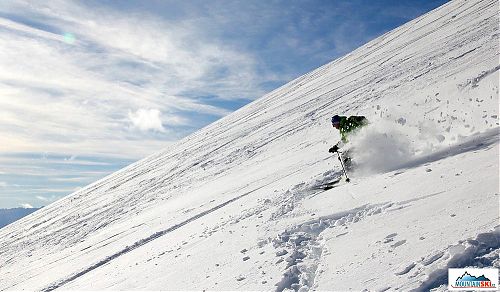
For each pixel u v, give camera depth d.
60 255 16.77
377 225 4.69
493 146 5.70
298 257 4.91
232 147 27.38
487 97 8.57
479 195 4.11
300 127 21.92
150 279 6.63
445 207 4.23
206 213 11.92
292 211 7.22
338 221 5.52
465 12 31.80
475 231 3.37
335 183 8.20
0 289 14.00
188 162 30.53
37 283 12.29
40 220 38.53
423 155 7.04
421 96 12.76
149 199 22.67
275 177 12.48
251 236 6.63
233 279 4.97
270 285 4.36
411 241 3.81
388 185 6.17
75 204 38.53
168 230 11.92
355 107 18.72
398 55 29.66
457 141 6.86
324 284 3.79
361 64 37.28
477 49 15.87
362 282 3.46
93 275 9.81
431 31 32.38
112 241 14.62
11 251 25.28
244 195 11.91
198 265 6.25
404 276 3.22
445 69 15.38
